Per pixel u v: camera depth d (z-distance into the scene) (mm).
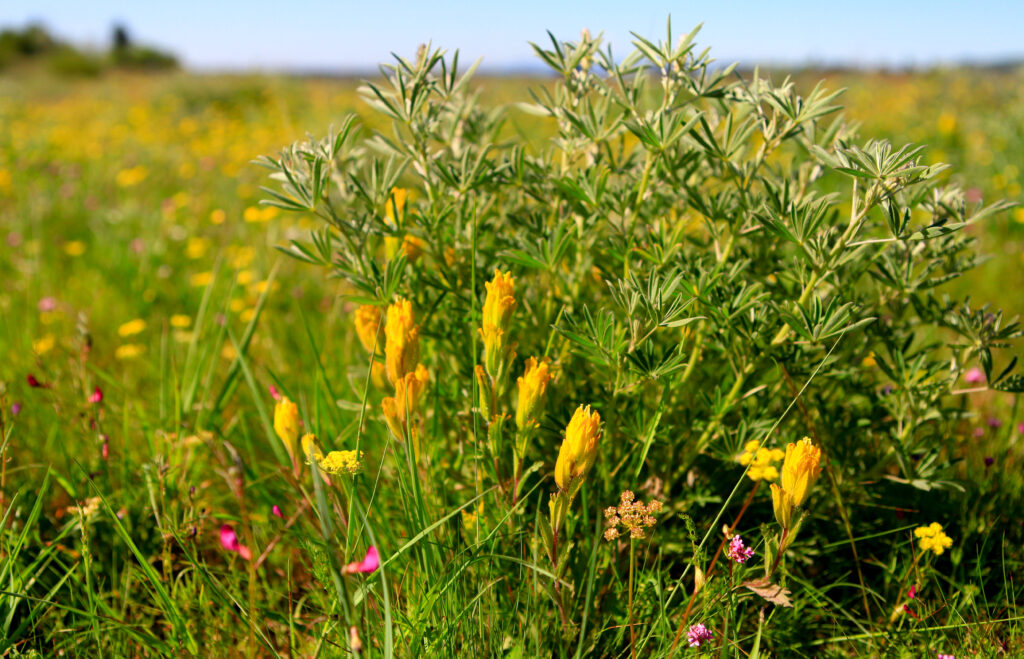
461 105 2059
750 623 1701
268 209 4281
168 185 6402
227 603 1651
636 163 2061
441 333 1935
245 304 3779
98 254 4508
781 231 1547
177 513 1997
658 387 1878
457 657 1453
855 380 2002
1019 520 2049
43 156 7328
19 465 2271
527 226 1938
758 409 1899
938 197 1868
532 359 1464
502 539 1646
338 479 1520
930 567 1782
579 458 1324
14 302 3656
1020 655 1562
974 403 2768
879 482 2029
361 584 1319
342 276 1825
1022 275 4020
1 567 1706
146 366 3074
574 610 1613
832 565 1932
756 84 1735
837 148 1473
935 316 1918
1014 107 7715
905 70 13359
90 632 1564
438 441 1983
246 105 12820
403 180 2324
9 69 29875
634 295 1523
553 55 1842
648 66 1727
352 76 18797
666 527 1899
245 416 2506
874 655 1636
